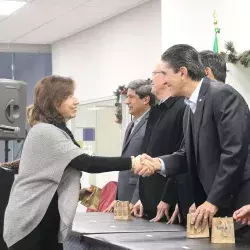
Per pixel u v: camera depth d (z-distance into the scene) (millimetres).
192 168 2387
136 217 3098
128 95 3807
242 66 3924
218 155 2260
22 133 3711
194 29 4574
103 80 7461
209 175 2264
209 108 2266
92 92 7762
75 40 8227
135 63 6707
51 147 2193
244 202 2201
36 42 8867
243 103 2258
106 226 2629
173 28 4863
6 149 3740
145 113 3678
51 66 9062
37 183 2199
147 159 2457
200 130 2283
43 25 7605
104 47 7418
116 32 7113
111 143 7223
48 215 2207
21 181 2223
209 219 2170
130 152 3637
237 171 2150
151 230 2477
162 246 1993
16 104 3691
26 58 9539
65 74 8562
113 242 2092
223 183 2148
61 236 2201
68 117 2334
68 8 6688
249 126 2223
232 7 4148
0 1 6367
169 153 2967
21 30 7926
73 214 2207
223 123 2197
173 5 4852
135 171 2406
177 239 2178
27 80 9484
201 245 2025
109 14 7027
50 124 2252
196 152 2309
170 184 2861
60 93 2277
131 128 3795
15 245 2199
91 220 2916
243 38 4051
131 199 3539
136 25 6668
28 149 2219
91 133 7734
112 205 3492
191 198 2701
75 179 2252
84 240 2312
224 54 3938
